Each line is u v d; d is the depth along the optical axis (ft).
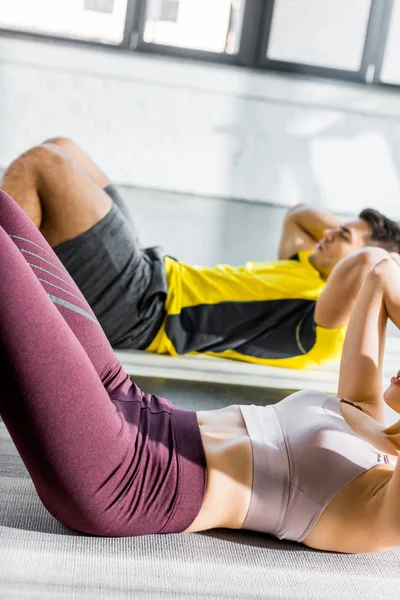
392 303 4.72
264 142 18.06
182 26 19.01
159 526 3.87
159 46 17.54
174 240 12.88
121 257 6.97
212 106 17.67
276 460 4.00
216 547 4.08
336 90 17.93
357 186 18.62
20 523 4.02
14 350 3.33
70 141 8.66
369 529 3.86
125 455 3.71
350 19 18.30
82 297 4.30
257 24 17.67
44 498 3.80
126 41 17.42
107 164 17.69
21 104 17.13
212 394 6.61
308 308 7.40
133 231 8.10
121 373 4.32
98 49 17.01
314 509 3.96
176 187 17.94
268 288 7.38
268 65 17.90
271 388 6.99
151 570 3.77
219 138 17.85
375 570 4.12
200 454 3.94
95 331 4.22
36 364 3.37
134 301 7.11
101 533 3.89
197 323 7.36
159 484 3.81
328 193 18.54
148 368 6.98
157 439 3.92
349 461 3.97
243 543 4.16
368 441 4.16
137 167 17.76
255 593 3.74
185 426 4.07
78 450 3.49
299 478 3.98
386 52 18.81
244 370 7.39
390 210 18.76
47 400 3.40
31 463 3.55
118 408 3.97
